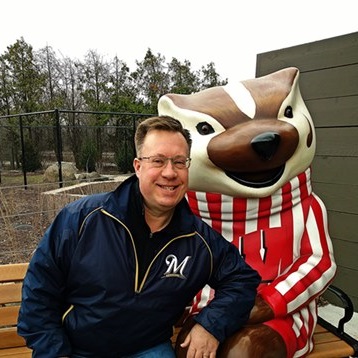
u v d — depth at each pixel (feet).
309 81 9.29
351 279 9.05
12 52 67.87
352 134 8.64
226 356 4.52
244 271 4.83
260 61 10.34
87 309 4.47
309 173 5.99
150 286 4.49
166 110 5.90
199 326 4.57
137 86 72.28
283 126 5.25
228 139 5.17
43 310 4.44
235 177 5.41
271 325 4.83
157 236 4.55
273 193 5.56
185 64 78.18
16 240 14.34
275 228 5.59
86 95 67.51
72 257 4.44
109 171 43.47
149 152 4.39
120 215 4.46
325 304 9.62
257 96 5.52
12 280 6.20
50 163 46.60
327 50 8.85
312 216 5.77
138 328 4.57
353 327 8.52
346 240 9.04
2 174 44.80
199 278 4.71
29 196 22.89
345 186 8.91
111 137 46.78
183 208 4.77
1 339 6.05
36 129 48.32
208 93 5.73
